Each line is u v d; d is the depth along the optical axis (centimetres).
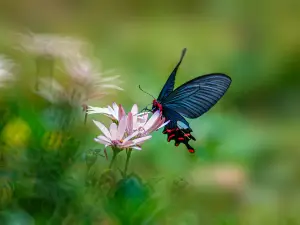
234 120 177
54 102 109
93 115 130
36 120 110
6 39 246
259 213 135
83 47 116
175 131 99
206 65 272
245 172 147
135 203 93
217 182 136
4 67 111
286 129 204
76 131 108
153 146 138
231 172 141
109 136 91
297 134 193
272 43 306
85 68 109
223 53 292
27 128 109
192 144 143
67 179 100
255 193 141
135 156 136
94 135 118
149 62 279
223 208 132
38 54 112
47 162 100
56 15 348
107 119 134
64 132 104
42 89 111
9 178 100
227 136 155
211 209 129
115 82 111
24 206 99
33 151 102
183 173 133
